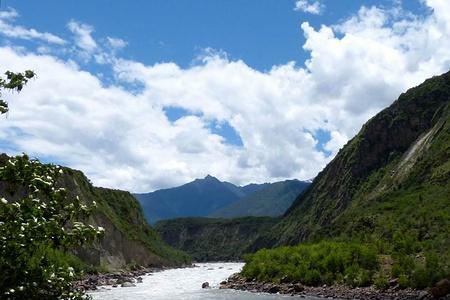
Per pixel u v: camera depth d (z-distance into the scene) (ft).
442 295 147.33
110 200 464.24
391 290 165.99
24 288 23.56
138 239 427.33
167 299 172.35
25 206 24.31
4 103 25.80
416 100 561.02
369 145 561.02
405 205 290.76
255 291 200.34
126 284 231.91
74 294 25.59
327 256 208.13
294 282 205.98
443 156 361.10
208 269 440.86
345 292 176.24
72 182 308.19
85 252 285.84
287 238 611.47
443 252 196.75
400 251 208.54
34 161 25.59
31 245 24.26
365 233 278.87
